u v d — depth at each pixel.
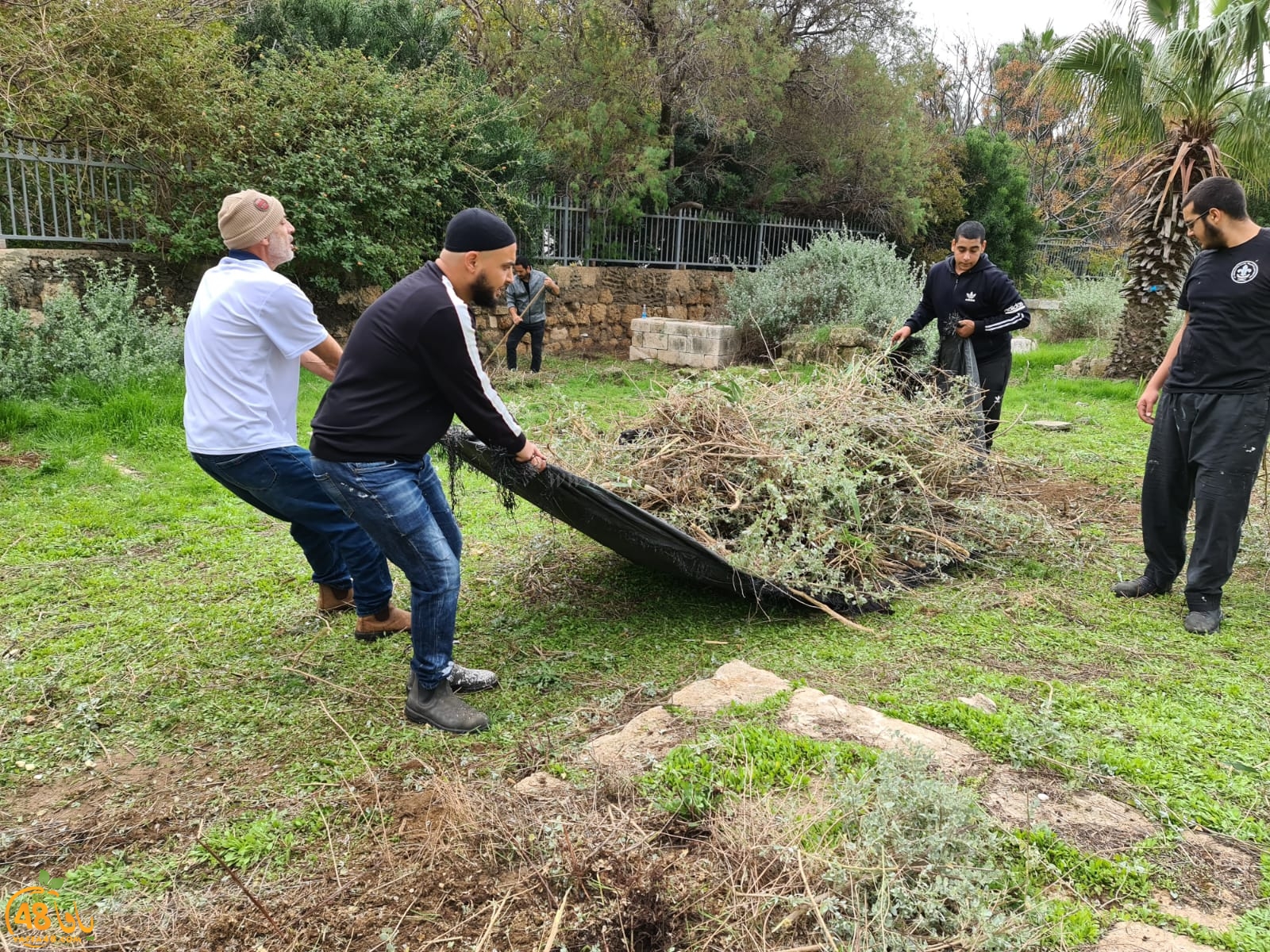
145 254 9.65
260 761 2.84
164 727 3.05
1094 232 29.44
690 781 2.50
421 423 2.85
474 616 4.05
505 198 11.84
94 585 4.34
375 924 2.07
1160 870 2.21
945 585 4.47
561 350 14.38
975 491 5.09
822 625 3.92
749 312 13.42
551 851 2.23
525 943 1.97
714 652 3.61
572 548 4.91
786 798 2.38
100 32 9.07
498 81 15.38
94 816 2.56
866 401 4.89
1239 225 3.74
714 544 3.93
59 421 7.04
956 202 21.39
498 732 2.97
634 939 1.97
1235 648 3.69
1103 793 2.55
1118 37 10.13
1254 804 2.52
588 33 14.29
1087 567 4.73
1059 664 3.53
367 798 2.61
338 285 10.84
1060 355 12.98
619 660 3.55
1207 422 3.80
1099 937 1.96
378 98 10.77
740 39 14.52
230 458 3.31
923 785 2.21
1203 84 9.82
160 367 8.26
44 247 9.47
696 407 4.47
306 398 8.88
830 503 4.16
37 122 9.08
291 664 3.52
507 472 3.19
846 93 16.53
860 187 17.97
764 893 2.02
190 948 2.02
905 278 14.12
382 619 3.73
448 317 2.70
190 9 11.07
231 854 2.36
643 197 15.61
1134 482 6.53
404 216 10.89
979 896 2.01
